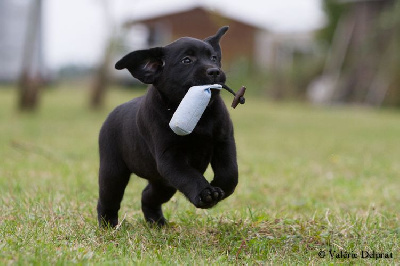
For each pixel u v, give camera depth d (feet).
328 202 29.01
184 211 25.71
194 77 19.49
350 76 121.19
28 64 88.07
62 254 17.51
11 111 90.17
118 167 22.21
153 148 20.11
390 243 20.85
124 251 18.97
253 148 53.36
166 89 19.92
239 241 20.53
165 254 18.89
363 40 119.03
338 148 54.75
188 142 19.47
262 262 18.53
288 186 33.58
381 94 115.44
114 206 22.86
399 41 111.34
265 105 119.44
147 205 23.89
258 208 26.91
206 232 22.11
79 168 38.29
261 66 147.02
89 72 203.00
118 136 22.02
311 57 148.66
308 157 47.65
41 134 61.41
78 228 21.67
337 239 21.16
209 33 130.82
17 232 20.52
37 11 88.02
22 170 37.47
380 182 35.24
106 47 94.53
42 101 112.27
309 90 136.15
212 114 19.43
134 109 21.67
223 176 19.72
